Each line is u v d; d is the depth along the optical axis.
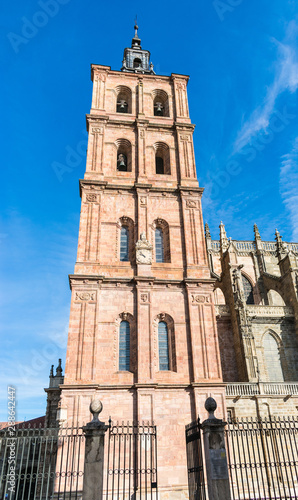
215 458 14.02
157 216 34.59
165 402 27.20
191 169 37.22
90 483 13.63
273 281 46.41
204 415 26.95
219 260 53.22
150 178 36.28
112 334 28.94
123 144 38.31
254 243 54.59
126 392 27.03
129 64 47.81
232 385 31.69
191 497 17.59
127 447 25.42
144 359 28.11
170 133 39.25
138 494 24.03
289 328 38.38
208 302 31.03
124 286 30.75
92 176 35.00
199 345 29.39
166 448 25.78
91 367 27.28
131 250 33.09
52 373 40.09
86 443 14.31
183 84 42.69
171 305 30.80
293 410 31.38
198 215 34.78
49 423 36.97
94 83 40.62
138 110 39.88
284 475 28.45
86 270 30.73
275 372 36.53
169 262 33.12
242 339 34.94
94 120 37.88
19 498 29.55
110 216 33.78
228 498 13.42
